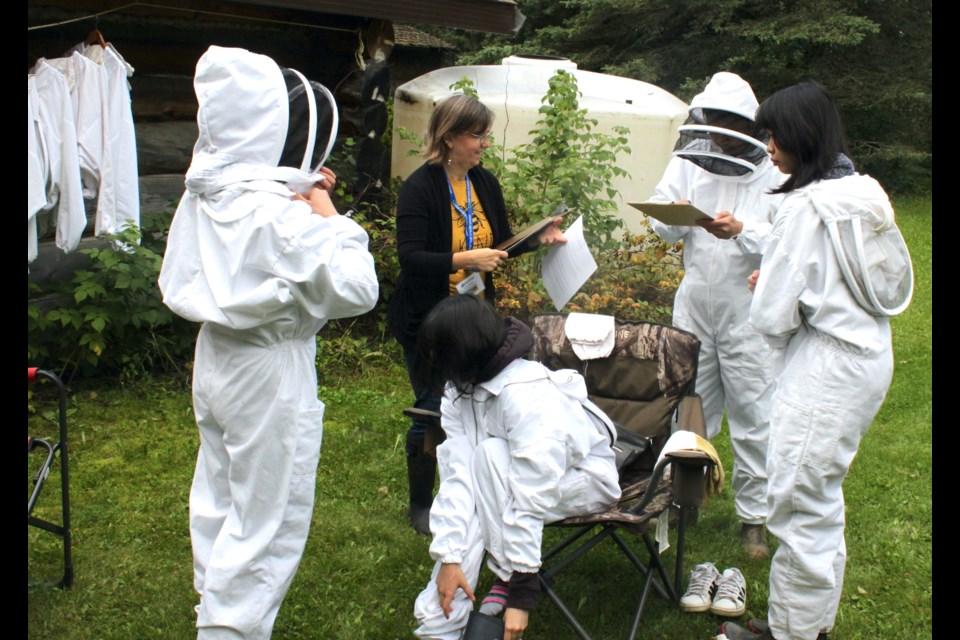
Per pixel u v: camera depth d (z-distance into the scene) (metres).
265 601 2.55
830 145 2.72
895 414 5.39
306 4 5.89
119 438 4.77
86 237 5.80
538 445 2.70
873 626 3.24
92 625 3.16
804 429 2.71
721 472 2.82
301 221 2.43
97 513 3.97
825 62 15.55
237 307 2.39
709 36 15.55
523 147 6.86
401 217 3.59
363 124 6.96
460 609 2.74
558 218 3.55
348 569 3.57
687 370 3.51
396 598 3.37
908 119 15.78
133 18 5.90
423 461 3.83
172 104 6.25
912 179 15.64
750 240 3.36
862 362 2.65
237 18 6.41
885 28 15.76
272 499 2.55
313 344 2.69
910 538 3.86
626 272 6.49
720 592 3.32
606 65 16.09
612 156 6.29
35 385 5.34
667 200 3.74
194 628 3.15
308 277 2.41
